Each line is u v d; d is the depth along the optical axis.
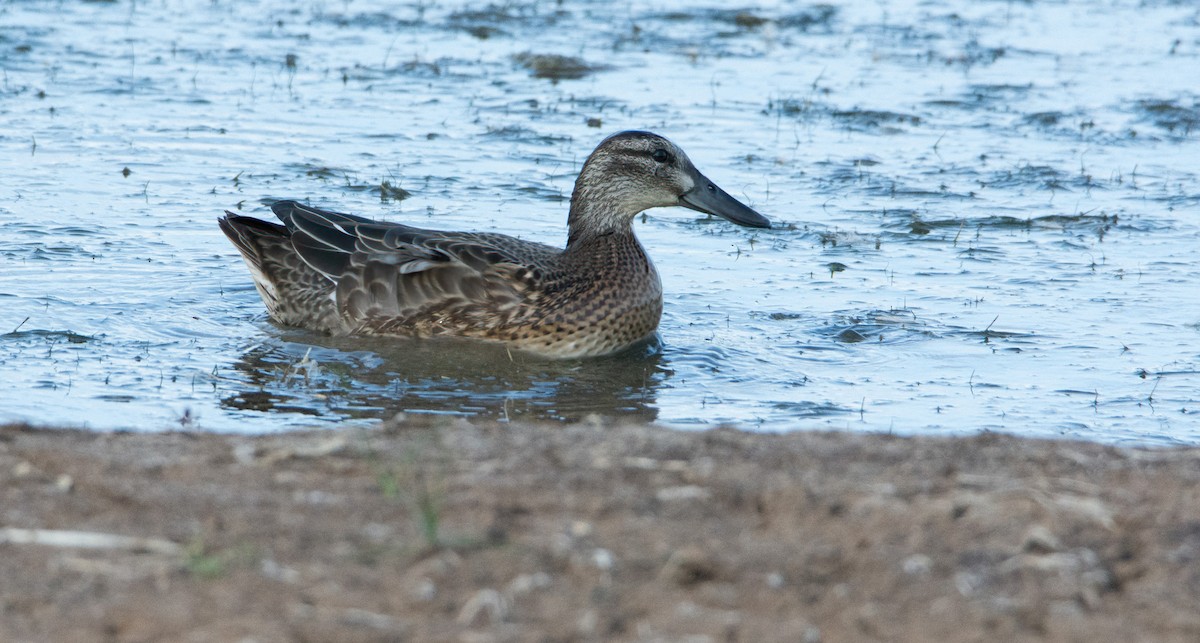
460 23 29.53
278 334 13.38
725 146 20.66
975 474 7.55
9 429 8.09
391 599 5.84
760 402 11.55
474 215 17.16
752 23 29.97
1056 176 19.31
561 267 13.52
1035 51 27.45
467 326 13.09
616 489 7.11
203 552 6.19
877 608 5.94
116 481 7.02
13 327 12.79
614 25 29.50
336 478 7.27
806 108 22.91
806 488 7.12
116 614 5.65
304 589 5.88
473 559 6.21
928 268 15.67
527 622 5.71
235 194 17.78
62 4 30.56
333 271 13.50
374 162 19.44
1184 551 6.53
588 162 14.15
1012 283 15.12
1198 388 11.90
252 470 7.36
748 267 15.77
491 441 7.97
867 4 32.25
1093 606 6.02
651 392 11.84
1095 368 12.47
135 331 13.01
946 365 12.59
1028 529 6.64
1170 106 23.09
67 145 19.66
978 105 23.34
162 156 19.41
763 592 6.04
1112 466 7.86
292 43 27.44
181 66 25.05
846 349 13.08
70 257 15.02
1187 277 15.30
